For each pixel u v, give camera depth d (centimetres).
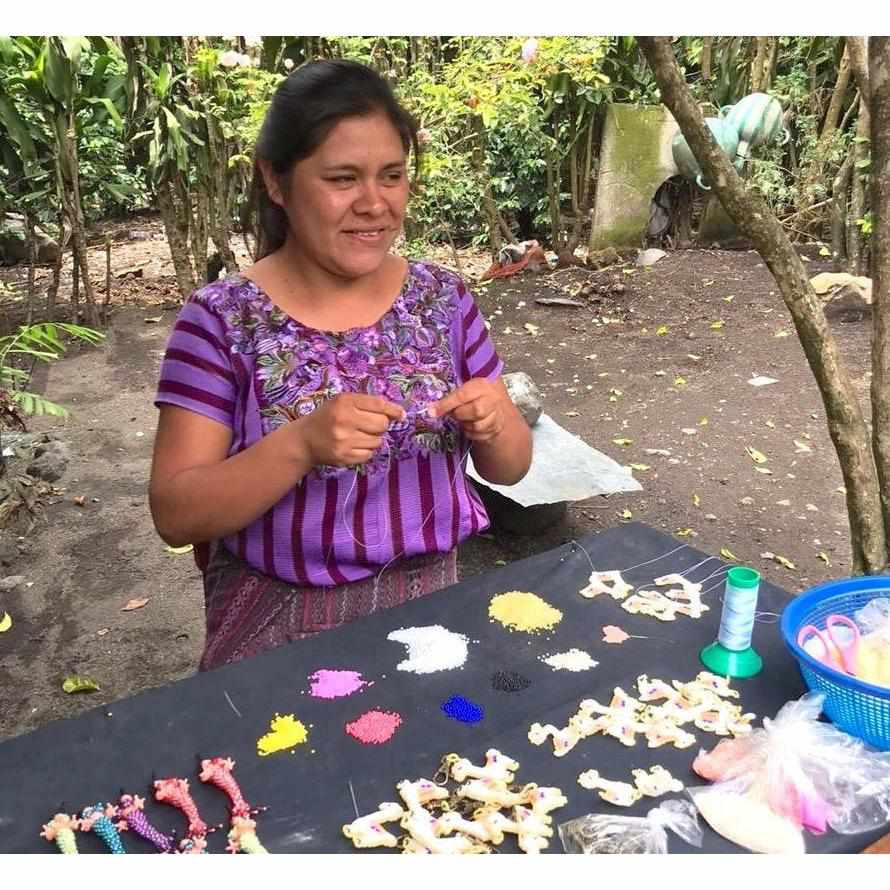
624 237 725
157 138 565
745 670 132
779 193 692
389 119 133
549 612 147
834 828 102
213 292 144
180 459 140
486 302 649
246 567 152
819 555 329
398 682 129
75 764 113
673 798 107
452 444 154
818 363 170
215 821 105
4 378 390
